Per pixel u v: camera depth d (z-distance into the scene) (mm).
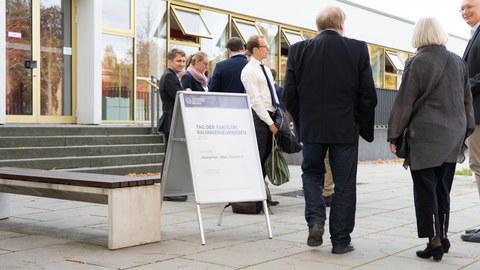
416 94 4812
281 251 5105
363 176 12742
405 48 28750
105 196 5254
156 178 5426
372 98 4949
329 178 7734
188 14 16875
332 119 4914
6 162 9867
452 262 4801
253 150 5859
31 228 6066
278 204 7969
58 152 10844
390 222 6633
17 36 12633
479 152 5621
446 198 4957
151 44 15781
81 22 13789
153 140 13016
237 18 18641
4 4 11766
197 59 8469
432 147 4707
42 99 13133
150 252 5020
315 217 4996
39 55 13047
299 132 5133
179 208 7473
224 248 5195
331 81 4938
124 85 14977
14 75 12586
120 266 4527
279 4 20125
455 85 4824
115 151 11859
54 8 13391
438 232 4820
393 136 4820
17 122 12586
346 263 4707
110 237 5070
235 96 5945
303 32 21625
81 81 13805
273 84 7145
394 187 10367
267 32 19906
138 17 15375
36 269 4434
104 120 14430
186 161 6020
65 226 6184
